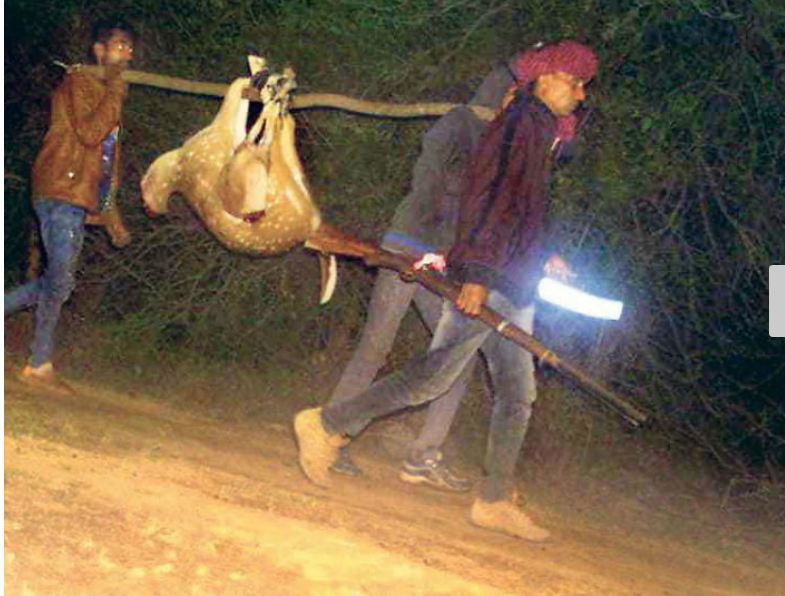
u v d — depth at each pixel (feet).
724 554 25.67
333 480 23.90
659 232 27.53
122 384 29.71
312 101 22.88
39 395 26.30
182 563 17.33
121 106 25.72
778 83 26.96
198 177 22.03
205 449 24.39
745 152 27.20
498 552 21.22
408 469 24.84
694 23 26.66
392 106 23.13
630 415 21.39
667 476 29.43
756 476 29.81
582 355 28.58
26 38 31.71
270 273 29.63
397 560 19.08
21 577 15.99
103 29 25.67
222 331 30.30
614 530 25.99
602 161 26.71
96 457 21.74
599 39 26.68
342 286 29.89
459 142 22.80
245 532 18.95
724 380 29.58
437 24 27.55
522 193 21.15
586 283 27.55
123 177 29.91
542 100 21.57
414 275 21.68
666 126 26.45
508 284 21.43
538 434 28.84
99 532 17.83
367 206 28.63
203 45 29.19
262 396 29.89
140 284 30.99
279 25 28.17
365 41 27.78
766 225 27.76
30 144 32.24
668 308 28.35
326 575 17.93
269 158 21.70
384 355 23.68
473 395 29.19
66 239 25.81
